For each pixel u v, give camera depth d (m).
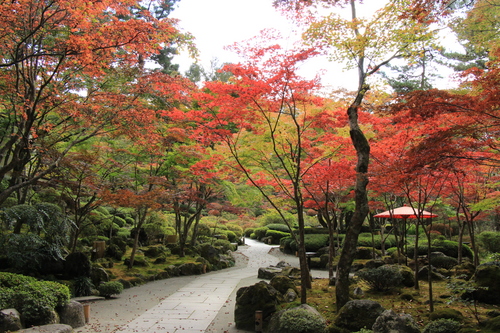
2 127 10.27
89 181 11.18
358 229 7.38
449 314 6.31
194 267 14.71
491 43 7.62
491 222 20.67
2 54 8.11
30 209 9.38
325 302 8.11
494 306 7.29
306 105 8.24
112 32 7.40
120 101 8.80
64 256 11.11
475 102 5.19
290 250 21.59
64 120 9.16
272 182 10.23
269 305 7.24
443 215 16.69
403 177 5.86
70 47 7.07
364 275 8.82
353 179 10.42
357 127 7.75
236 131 10.56
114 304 9.43
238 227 28.53
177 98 9.74
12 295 7.01
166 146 11.23
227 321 7.83
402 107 5.66
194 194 15.47
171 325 7.54
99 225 16.05
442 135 5.18
